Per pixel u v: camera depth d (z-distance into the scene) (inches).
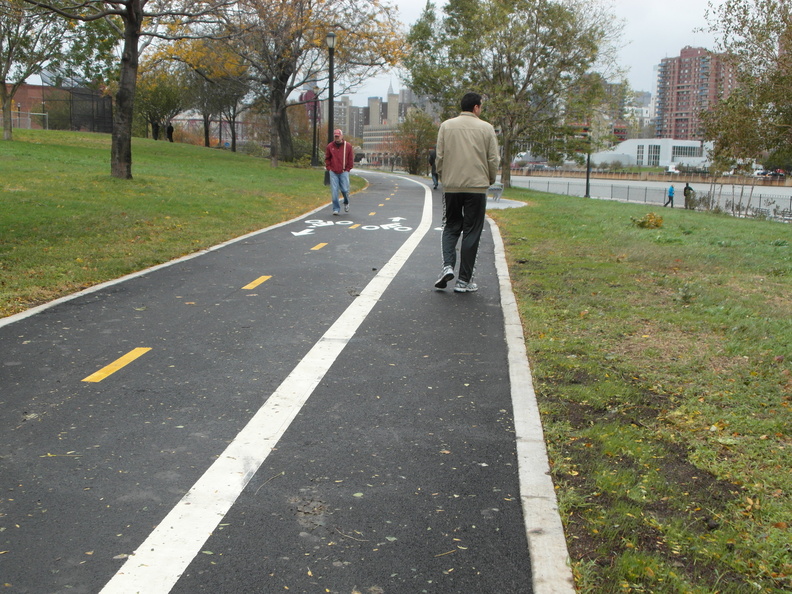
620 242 486.3
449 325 258.2
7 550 113.3
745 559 113.7
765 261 412.8
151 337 235.3
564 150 1477.6
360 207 724.0
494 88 1409.9
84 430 160.7
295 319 262.8
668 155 5684.1
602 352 225.5
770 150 961.5
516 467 146.2
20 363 205.6
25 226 442.0
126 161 783.7
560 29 1374.3
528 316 270.5
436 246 454.0
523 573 110.5
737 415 172.7
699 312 279.3
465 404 181.2
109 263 356.5
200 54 1456.7
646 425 167.6
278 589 105.5
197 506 128.6
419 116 3336.6
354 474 142.3
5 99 1435.8
